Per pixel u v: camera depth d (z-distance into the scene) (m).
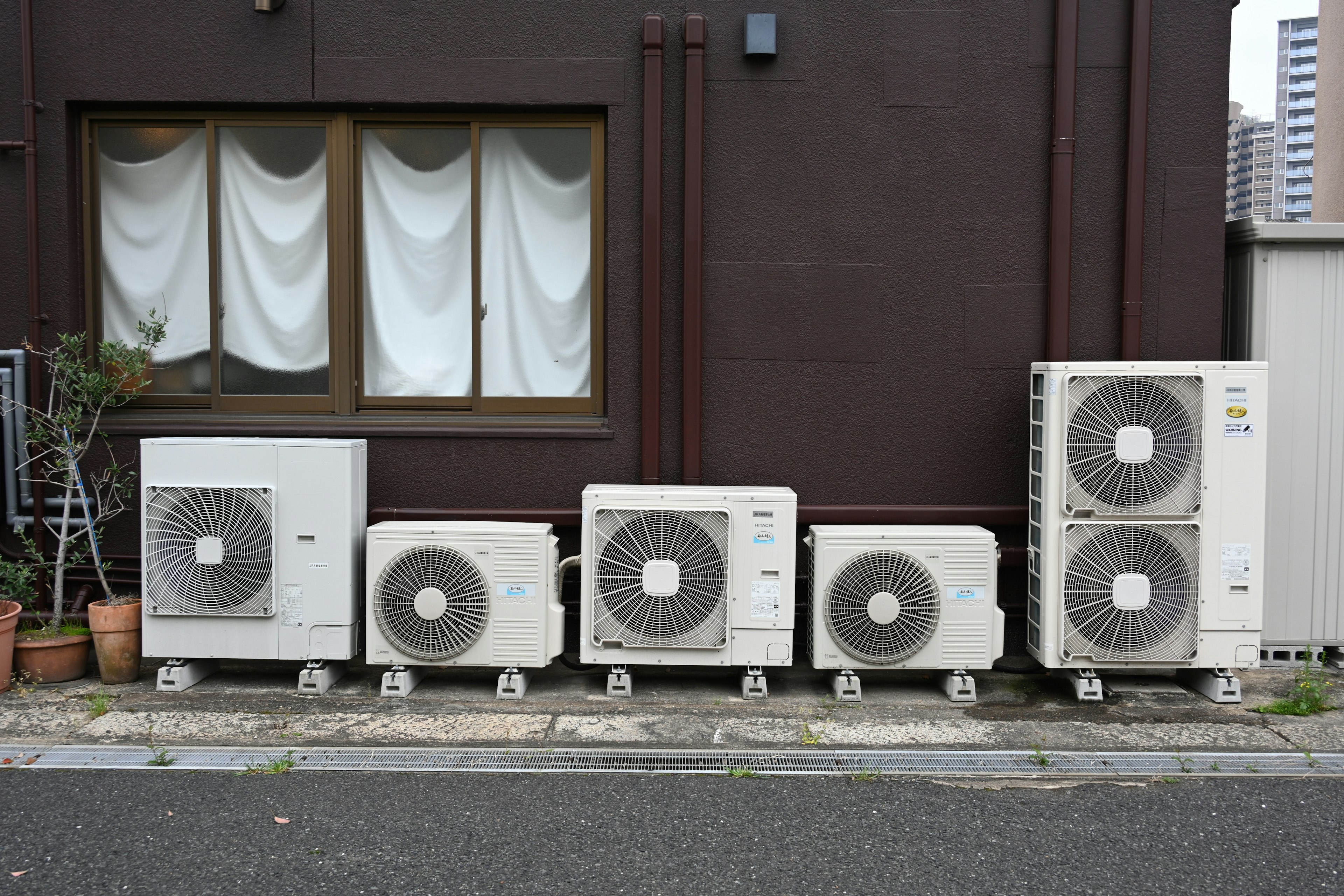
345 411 5.41
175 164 5.45
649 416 5.19
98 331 5.44
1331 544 5.11
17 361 5.20
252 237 5.45
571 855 3.15
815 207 5.21
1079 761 3.96
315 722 4.30
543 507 5.29
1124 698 4.73
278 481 4.64
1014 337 5.23
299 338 5.48
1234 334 5.30
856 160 5.20
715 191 5.21
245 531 4.63
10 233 5.23
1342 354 5.07
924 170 5.20
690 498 4.59
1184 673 4.93
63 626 4.98
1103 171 5.18
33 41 5.15
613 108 5.17
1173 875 3.06
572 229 5.45
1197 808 3.53
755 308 5.24
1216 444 4.57
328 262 5.39
